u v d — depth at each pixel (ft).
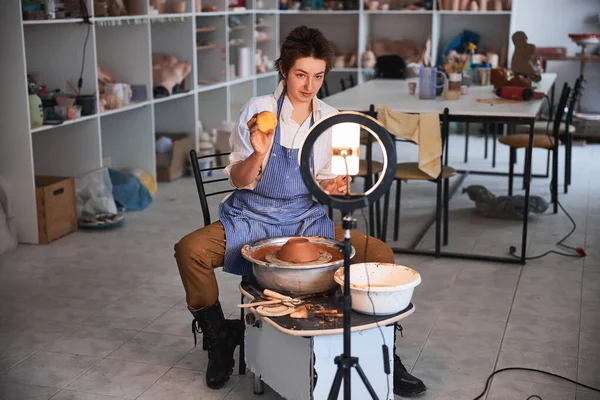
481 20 27.89
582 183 20.89
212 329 9.30
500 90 16.24
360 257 9.12
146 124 19.57
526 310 12.00
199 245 8.96
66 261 14.30
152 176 19.79
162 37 21.39
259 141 7.95
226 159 22.71
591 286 13.10
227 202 9.48
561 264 14.26
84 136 17.04
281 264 8.18
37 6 14.99
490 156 24.40
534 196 17.89
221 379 9.41
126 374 9.85
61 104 16.29
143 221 16.99
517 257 14.58
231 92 26.13
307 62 8.52
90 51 16.70
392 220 17.25
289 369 8.20
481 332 11.14
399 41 28.17
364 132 17.15
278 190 9.09
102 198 16.56
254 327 8.83
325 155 9.18
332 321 7.73
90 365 10.11
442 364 10.09
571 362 10.18
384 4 28.25
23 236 15.34
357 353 7.97
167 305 12.21
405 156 24.07
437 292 12.76
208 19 23.31
